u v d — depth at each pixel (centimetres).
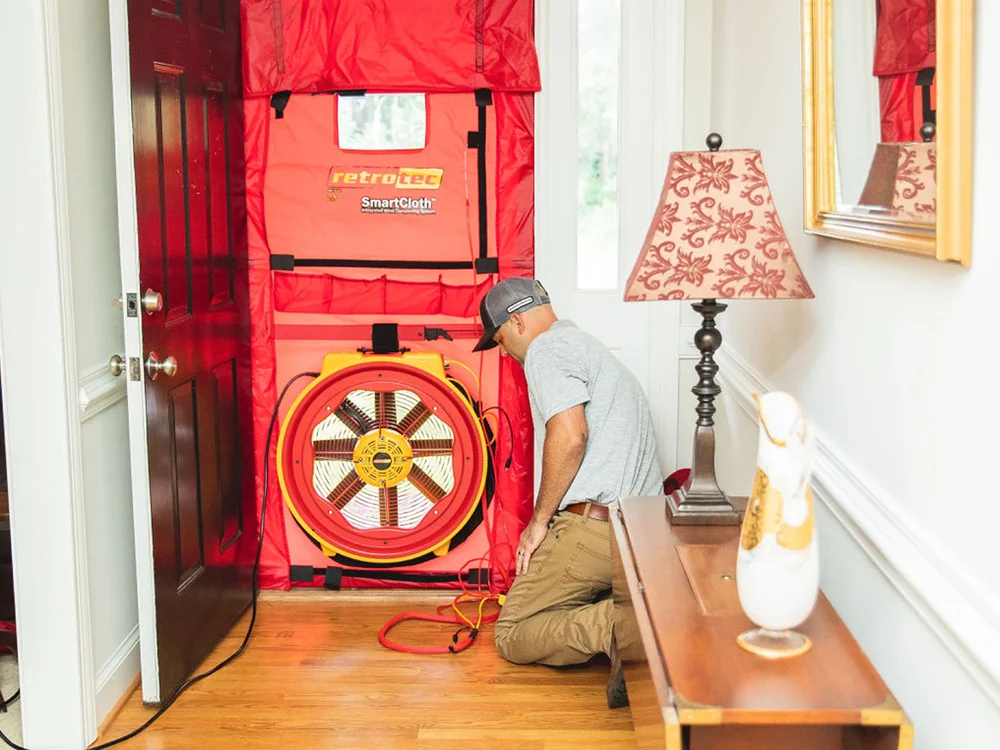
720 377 323
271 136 334
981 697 145
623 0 332
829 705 144
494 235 337
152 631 267
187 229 284
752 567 157
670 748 143
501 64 328
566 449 276
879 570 184
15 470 245
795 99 242
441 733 261
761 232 207
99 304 267
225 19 314
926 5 158
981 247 144
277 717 269
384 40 327
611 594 298
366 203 336
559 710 272
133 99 247
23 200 236
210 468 303
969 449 148
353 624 328
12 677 289
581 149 340
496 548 348
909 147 166
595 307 348
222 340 312
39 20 231
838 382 210
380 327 335
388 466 334
